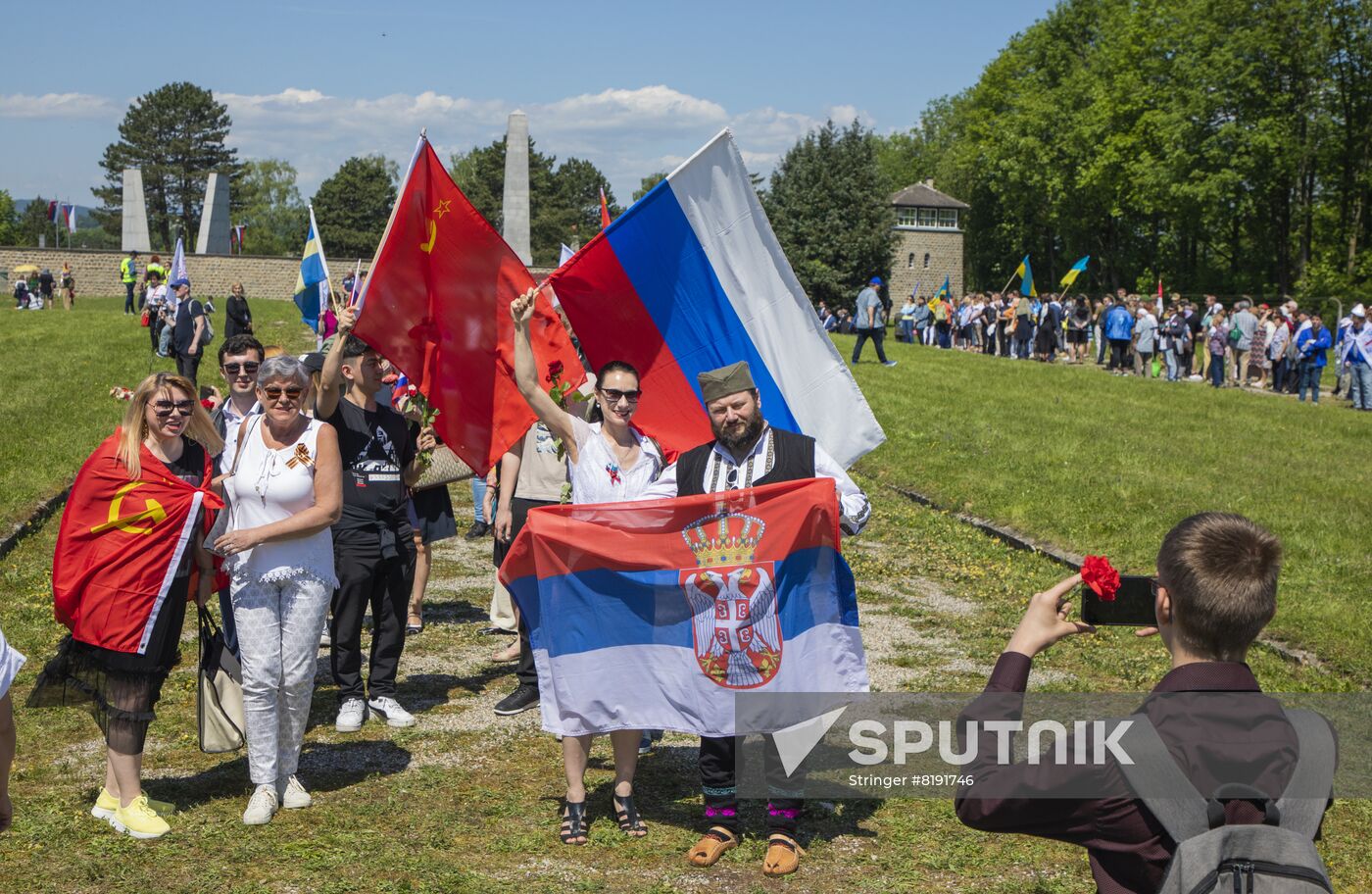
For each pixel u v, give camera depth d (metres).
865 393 24.50
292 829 5.32
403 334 6.81
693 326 6.42
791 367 6.36
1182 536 2.54
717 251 6.32
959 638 8.73
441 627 8.90
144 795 5.38
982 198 93.62
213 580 5.59
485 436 7.12
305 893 4.68
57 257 55.12
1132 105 66.56
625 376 5.45
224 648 5.62
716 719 5.04
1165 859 2.41
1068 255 80.19
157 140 112.25
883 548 11.97
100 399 19.70
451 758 6.30
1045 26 78.56
